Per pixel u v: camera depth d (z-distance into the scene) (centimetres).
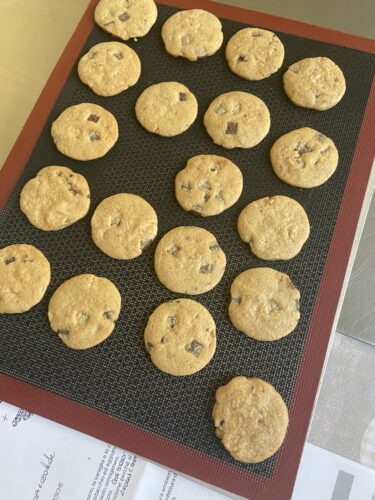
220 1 43
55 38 42
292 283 33
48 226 34
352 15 42
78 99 38
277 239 33
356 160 36
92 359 31
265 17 40
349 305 37
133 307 32
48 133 37
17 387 31
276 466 29
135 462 31
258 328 31
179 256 33
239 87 38
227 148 36
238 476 29
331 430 34
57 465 31
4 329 32
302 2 43
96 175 35
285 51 39
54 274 33
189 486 31
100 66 38
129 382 31
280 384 31
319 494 32
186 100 37
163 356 31
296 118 37
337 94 37
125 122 37
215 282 33
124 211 34
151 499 30
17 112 39
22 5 43
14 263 33
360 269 38
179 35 39
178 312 32
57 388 31
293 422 30
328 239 34
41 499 30
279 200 34
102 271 33
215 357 31
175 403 30
